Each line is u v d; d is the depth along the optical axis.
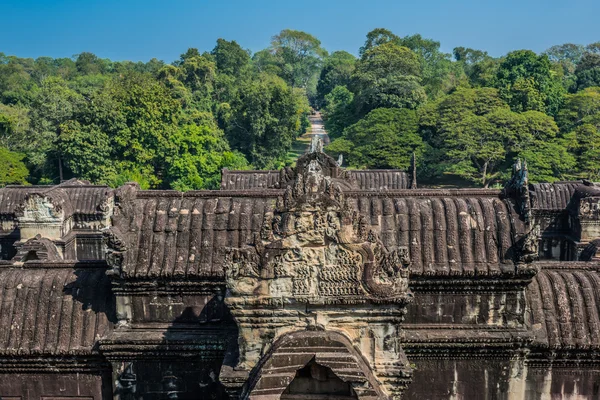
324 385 13.38
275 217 13.26
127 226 16.72
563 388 16.73
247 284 13.30
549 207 40.03
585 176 73.12
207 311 16.52
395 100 95.44
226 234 16.69
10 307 17.17
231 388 13.55
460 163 76.62
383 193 17.47
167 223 16.84
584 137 74.88
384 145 78.88
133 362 16.53
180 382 16.62
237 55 139.25
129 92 80.69
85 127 76.31
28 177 82.56
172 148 80.12
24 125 88.88
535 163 71.62
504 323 16.05
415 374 16.33
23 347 16.62
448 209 16.67
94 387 17.16
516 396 16.30
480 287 15.88
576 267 18.05
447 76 136.38
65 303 17.22
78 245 37.91
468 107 82.00
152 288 16.38
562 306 16.92
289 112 95.06
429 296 16.12
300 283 13.21
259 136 93.25
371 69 104.00
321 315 13.30
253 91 92.56
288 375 12.67
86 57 192.75
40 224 35.38
